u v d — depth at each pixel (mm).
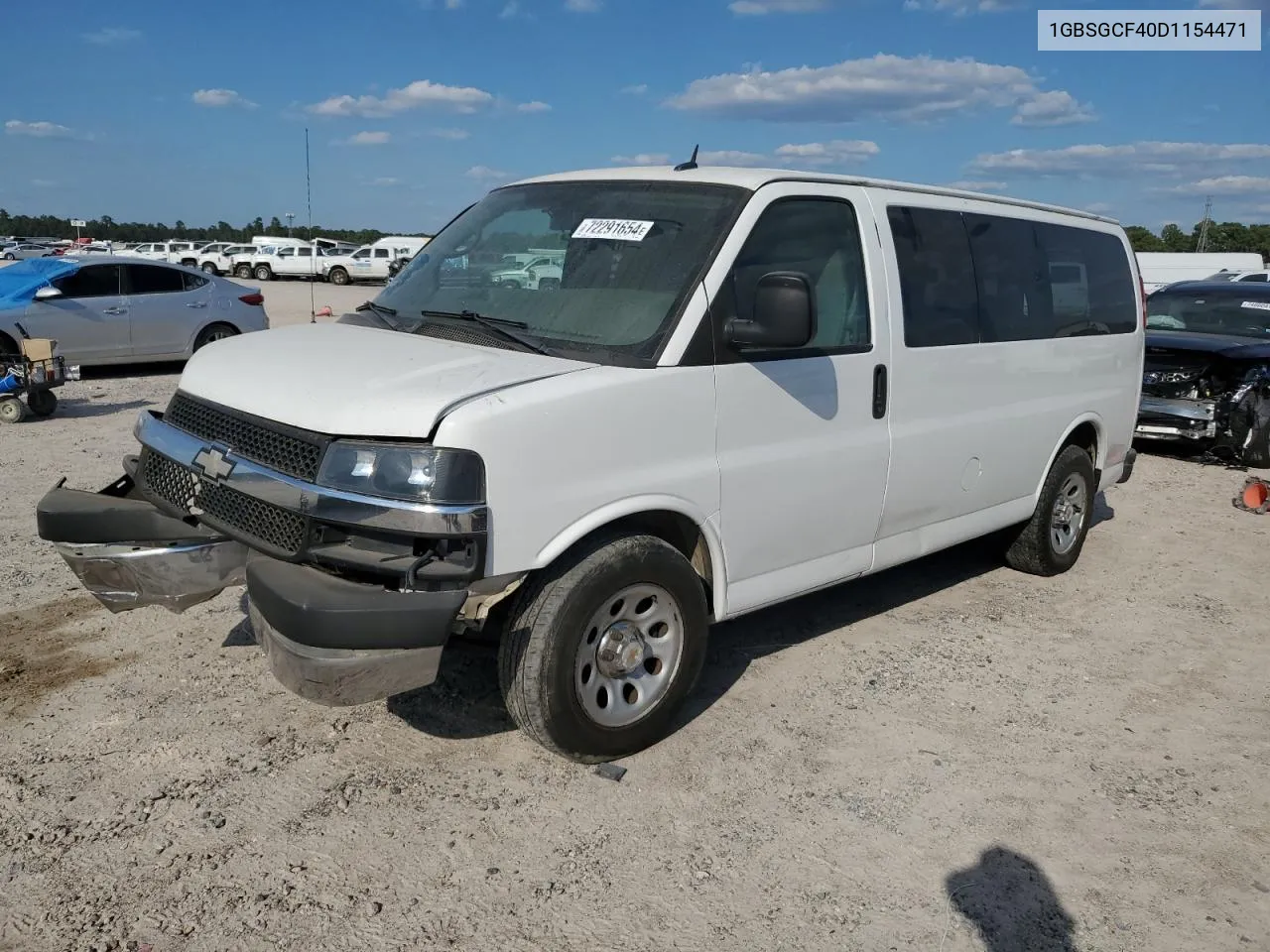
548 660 3557
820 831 3570
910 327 4805
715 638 5246
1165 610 6066
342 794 3650
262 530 3508
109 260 13750
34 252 55875
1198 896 3312
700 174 4348
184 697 4328
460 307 4293
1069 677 4996
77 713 4164
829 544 4590
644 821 3568
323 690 3236
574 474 3490
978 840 3568
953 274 5129
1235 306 11789
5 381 10594
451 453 3209
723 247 3971
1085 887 3338
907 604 5941
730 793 3775
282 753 3912
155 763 3812
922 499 5043
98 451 9258
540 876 3250
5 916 2961
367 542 3312
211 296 14656
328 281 48312
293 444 3430
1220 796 3936
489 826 3498
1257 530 8062
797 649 5164
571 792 3721
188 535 3855
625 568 3678
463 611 3496
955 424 5152
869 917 3133
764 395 4102
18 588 5520
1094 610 6000
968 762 4109
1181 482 9844
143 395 12758
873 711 4504
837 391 4430
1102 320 6438
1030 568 6527
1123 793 3926
